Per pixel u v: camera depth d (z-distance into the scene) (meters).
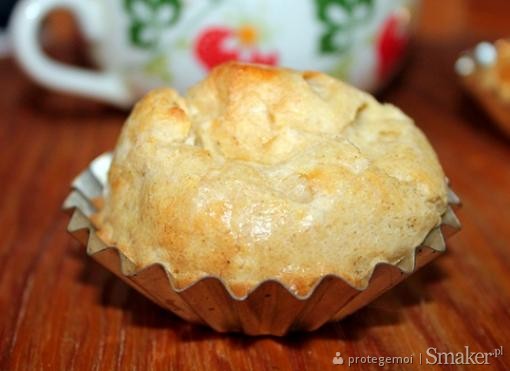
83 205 0.20
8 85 0.33
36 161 0.27
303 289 0.16
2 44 0.38
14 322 0.19
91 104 0.31
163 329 0.19
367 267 0.17
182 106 0.19
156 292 0.17
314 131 0.18
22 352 0.18
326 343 0.18
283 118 0.18
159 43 0.26
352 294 0.17
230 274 0.17
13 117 0.30
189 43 0.26
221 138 0.18
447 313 0.19
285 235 0.16
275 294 0.16
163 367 0.18
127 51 0.27
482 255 0.21
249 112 0.18
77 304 0.20
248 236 0.16
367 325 0.19
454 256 0.21
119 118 0.30
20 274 0.21
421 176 0.18
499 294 0.20
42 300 0.20
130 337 0.19
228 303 0.17
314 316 0.18
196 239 0.17
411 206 0.17
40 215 0.23
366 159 0.17
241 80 0.18
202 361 0.18
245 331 0.18
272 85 0.18
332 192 0.17
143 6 0.26
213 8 0.25
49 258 0.22
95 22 0.27
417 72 0.33
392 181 0.17
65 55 0.36
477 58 0.28
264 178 0.17
